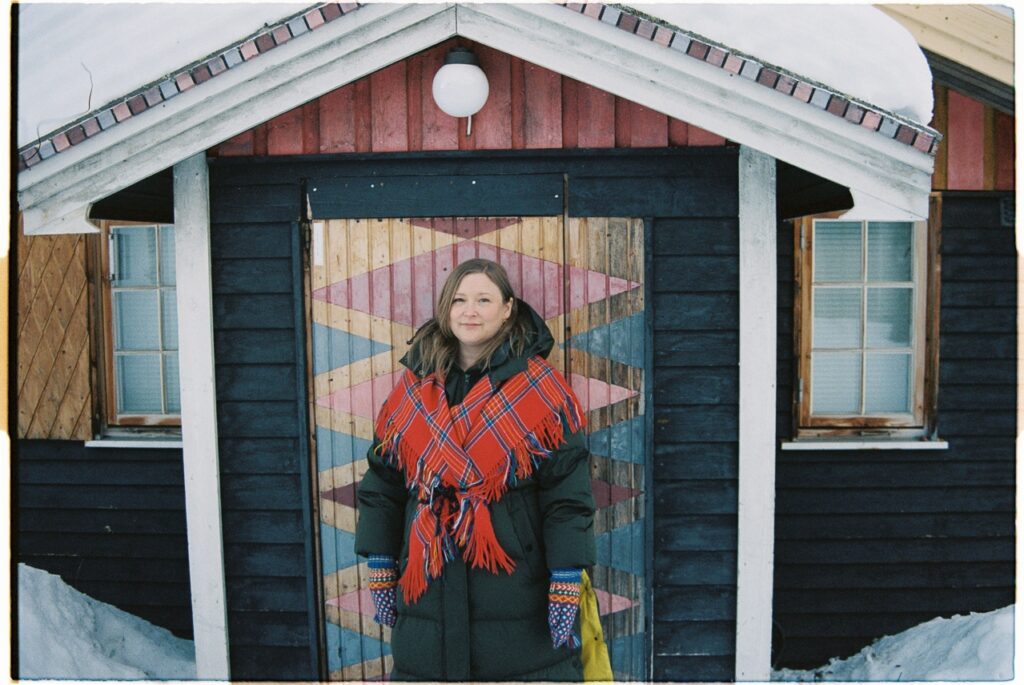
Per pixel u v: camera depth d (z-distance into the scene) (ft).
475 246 10.29
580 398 10.37
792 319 13.41
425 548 8.46
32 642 12.26
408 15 8.84
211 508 10.60
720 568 10.52
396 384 10.44
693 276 10.28
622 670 10.64
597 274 10.28
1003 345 13.43
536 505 8.74
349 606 10.73
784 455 13.62
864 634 13.84
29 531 14.25
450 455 8.51
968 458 13.60
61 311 13.98
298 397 10.51
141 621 14.16
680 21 9.22
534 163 10.22
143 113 8.98
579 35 8.86
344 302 10.43
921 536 13.70
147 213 11.46
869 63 9.13
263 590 10.77
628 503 10.48
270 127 10.31
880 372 13.75
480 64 10.14
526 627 8.56
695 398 10.37
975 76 11.89
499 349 8.78
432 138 10.23
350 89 10.24
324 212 10.36
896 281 13.58
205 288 10.39
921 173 8.97
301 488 10.61
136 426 14.17
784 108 8.80
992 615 13.14
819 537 13.74
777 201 12.23
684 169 10.18
